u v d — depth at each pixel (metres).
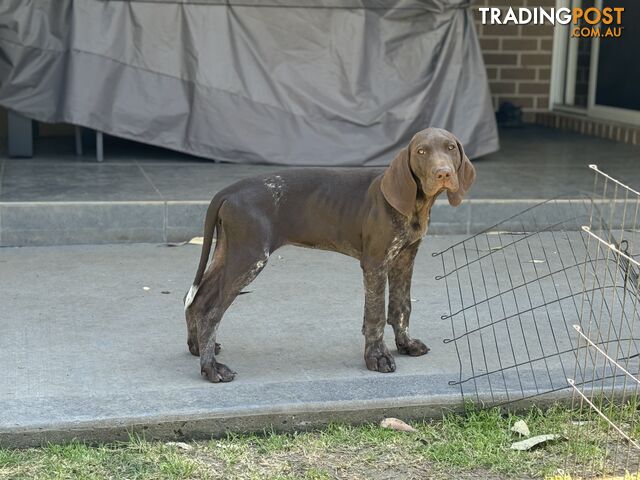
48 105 5.26
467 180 3.24
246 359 3.44
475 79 5.51
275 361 3.43
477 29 7.32
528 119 7.48
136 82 5.27
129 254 4.43
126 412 3.07
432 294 4.02
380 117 5.41
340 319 3.78
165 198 4.62
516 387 3.25
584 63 7.28
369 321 3.36
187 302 3.37
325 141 5.39
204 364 3.29
